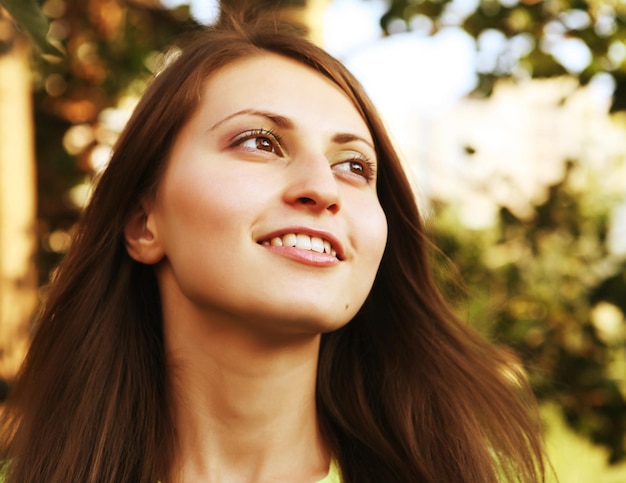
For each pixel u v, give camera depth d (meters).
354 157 1.67
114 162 1.75
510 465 1.88
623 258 3.85
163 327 1.73
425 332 1.90
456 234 3.77
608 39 3.51
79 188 4.10
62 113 4.01
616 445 3.69
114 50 3.92
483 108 5.21
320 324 1.53
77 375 1.75
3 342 2.69
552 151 5.12
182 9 3.92
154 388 1.72
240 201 1.52
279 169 1.57
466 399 1.87
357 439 1.79
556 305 3.76
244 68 1.67
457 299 2.27
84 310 1.77
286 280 1.51
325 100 1.66
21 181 2.77
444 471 1.76
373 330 1.91
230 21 1.94
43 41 1.99
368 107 1.79
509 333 3.65
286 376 1.62
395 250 1.90
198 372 1.64
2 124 2.71
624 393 3.73
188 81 1.66
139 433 1.70
